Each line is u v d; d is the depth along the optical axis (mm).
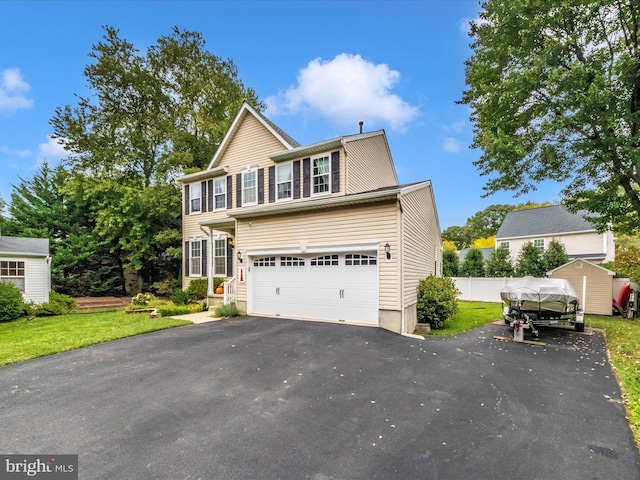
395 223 8453
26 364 6035
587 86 8070
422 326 9461
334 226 9398
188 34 20062
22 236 19672
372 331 8203
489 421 3836
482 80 10953
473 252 22047
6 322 11422
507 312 10195
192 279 16719
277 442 3355
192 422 3779
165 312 11391
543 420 3867
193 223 16969
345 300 9266
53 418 3898
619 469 2928
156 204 17797
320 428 3648
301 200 13156
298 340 7434
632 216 9953
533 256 18719
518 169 10742
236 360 6105
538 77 8688
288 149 13492
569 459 3078
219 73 20688
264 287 10883
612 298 12539
